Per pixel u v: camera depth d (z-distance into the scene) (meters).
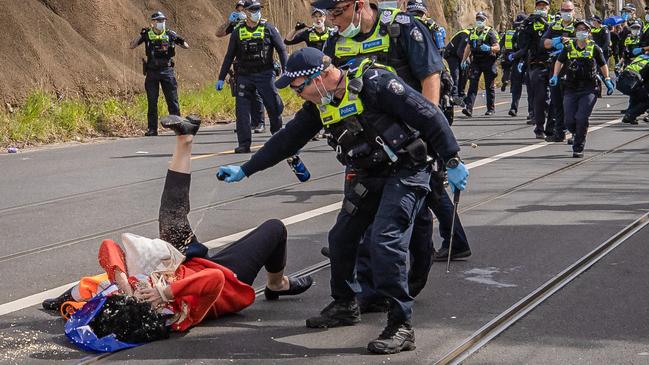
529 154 24.45
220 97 38.72
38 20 36.31
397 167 9.57
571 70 23.30
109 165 23.23
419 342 9.84
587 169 21.70
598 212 16.56
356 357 9.42
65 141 29.53
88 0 39.78
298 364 9.24
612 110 38.56
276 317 10.81
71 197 18.52
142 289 9.97
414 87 10.84
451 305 11.16
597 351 9.52
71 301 10.85
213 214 16.69
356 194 9.84
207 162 23.47
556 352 9.52
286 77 9.41
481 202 17.55
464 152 24.92
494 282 12.14
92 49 38.03
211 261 10.55
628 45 45.31
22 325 10.48
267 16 51.00
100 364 9.27
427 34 10.70
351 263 10.28
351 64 9.46
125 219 16.36
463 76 36.56
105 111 32.72
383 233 9.41
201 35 45.44
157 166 22.98
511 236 14.72
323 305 11.30
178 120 10.41
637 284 11.98
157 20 30.88
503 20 75.50
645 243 14.21
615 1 92.06
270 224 11.00
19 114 30.77
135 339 9.81
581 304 11.14
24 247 14.24
